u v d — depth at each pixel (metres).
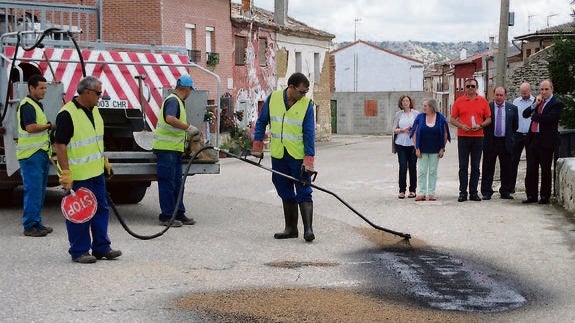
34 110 10.52
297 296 7.41
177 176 11.87
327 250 9.81
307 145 10.30
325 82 55.78
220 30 38.88
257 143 10.67
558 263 9.03
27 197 10.65
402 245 10.15
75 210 8.71
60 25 13.72
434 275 8.43
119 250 9.32
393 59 87.56
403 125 15.11
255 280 8.12
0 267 8.62
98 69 12.48
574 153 18.31
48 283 7.88
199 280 8.08
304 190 10.41
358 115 75.00
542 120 13.70
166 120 11.44
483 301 7.36
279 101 10.45
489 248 9.93
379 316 6.77
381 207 13.65
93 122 8.89
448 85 104.00
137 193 14.41
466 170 14.44
